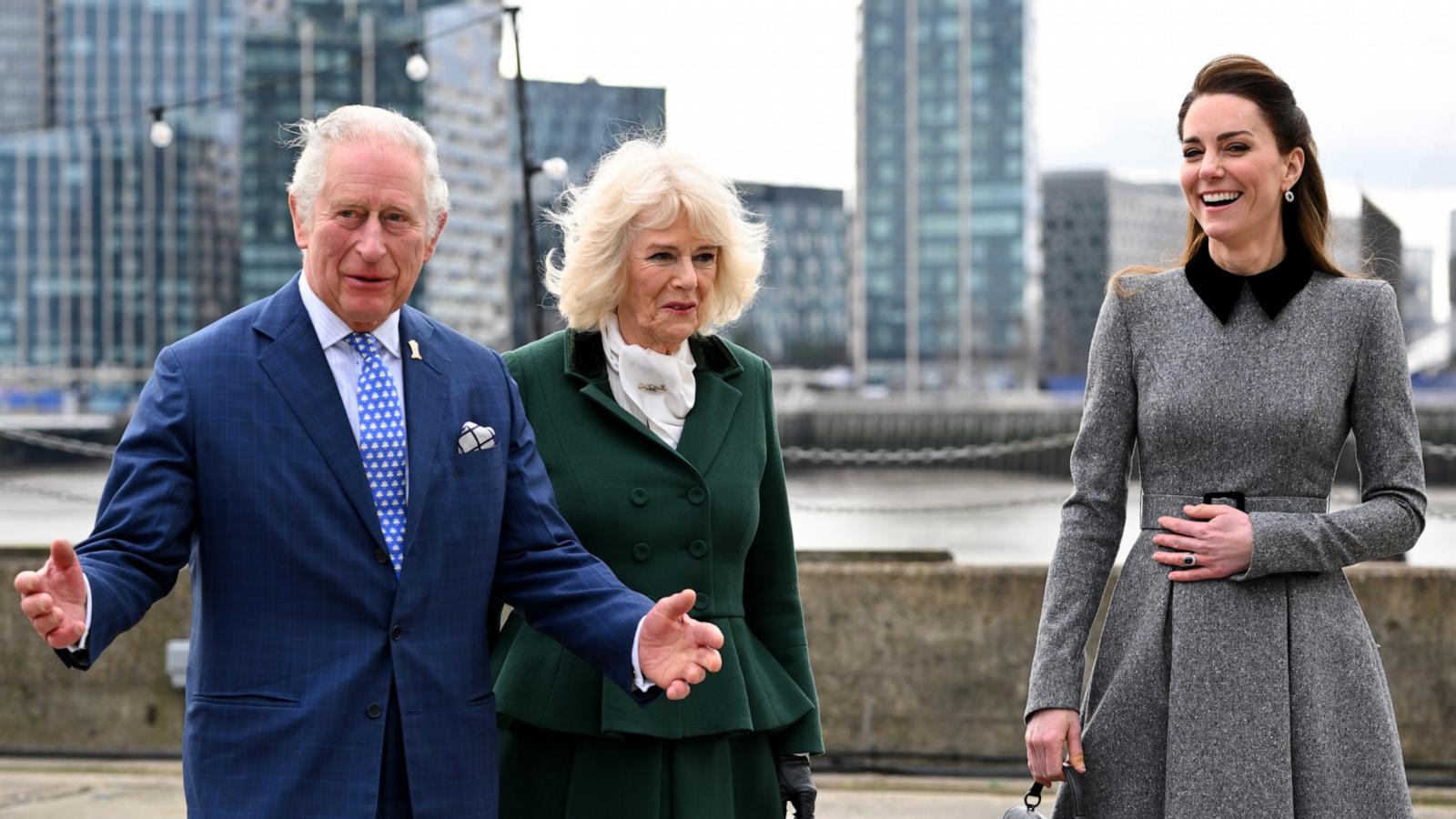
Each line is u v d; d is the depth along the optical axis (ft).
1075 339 395.34
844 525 146.20
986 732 18.34
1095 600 8.14
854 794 17.29
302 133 7.57
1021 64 348.38
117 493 7.12
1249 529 7.64
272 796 7.11
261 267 330.54
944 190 351.87
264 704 7.21
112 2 433.89
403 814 7.39
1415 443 7.88
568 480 8.58
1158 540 7.91
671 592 8.53
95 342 362.53
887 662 18.49
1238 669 7.70
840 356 406.62
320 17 331.77
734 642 8.66
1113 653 8.11
